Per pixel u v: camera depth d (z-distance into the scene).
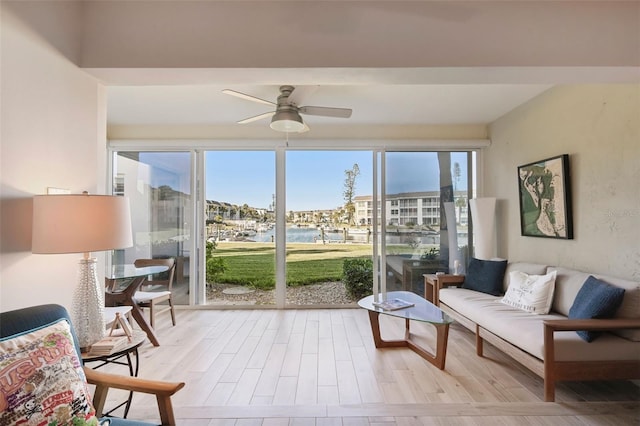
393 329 3.61
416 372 2.59
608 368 2.11
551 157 3.23
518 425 1.91
